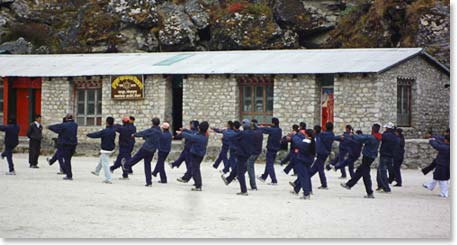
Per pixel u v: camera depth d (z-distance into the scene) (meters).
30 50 44.81
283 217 15.26
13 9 49.75
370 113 29.97
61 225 13.88
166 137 21.95
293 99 31.34
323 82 31.61
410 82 32.41
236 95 32.44
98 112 34.84
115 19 44.03
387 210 16.64
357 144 22.14
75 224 14.01
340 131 30.53
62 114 35.16
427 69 33.47
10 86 36.34
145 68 34.22
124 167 22.45
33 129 27.17
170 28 43.09
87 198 17.89
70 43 44.69
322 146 21.14
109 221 14.41
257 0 44.94
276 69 31.58
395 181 24.06
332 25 42.66
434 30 37.16
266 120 32.25
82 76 34.50
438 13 37.44
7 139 24.22
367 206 17.31
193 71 32.72
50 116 35.34
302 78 31.20
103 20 44.25
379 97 29.89
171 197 18.44
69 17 49.62
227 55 35.22
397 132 22.41
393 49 33.09
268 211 16.14
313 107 31.02
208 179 23.77
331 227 14.01
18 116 36.50
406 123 32.31
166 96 33.47
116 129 23.09
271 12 43.12
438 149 19.73
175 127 35.56
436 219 15.31
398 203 18.02
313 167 21.42
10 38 46.84
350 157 22.33
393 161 22.27
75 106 35.28
